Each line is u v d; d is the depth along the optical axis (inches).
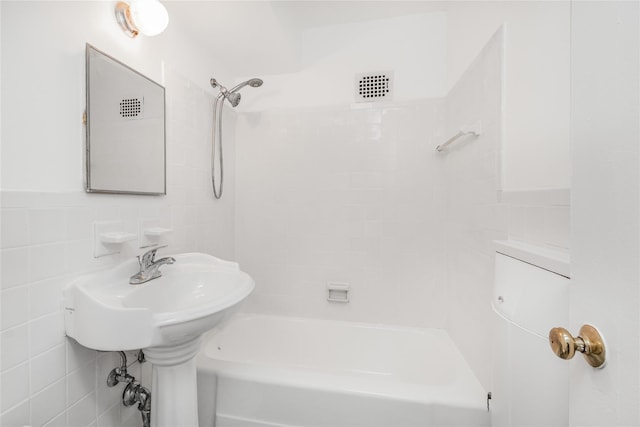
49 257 30.2
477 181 46.8
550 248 29.0
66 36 32.1
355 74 68.7
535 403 24.6
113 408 39.0
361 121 68.6
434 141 65.0
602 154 13.9
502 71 38.6
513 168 36.8
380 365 65.1
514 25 36.5
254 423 44.5
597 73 14.2
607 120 13.6
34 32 29.0
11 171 27.0
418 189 66.3
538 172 31.6
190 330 31.4
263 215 74.4
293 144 72.4
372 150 68.3
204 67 62.0
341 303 71.1
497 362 30.7
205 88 62.4
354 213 69.7
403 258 67.6
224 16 52.5
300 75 72.0
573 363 16.0
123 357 38.1
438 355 58.2
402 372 63.1
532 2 32.6
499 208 39.2
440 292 65.6
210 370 46.3
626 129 12.5
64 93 31.9
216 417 45.9
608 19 13.6
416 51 65.7
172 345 33.1
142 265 39.8
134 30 41.4
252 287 39.2
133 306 35.2
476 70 47.2
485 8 45.1
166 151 49.7
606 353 13.3
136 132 42.1
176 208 52.7
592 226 14.5
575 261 15.6
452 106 59.7
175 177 52.4
